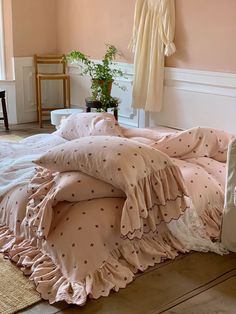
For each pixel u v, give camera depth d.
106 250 2.03
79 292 1.85
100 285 1.94
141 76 4.37
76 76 5.30
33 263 2.07
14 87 5.18
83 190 2.08
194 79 3.98
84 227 2.03
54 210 2.16
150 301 1.88
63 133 3.14
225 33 3.67
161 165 2.16
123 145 2.13
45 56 5.23
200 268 2.14
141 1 4.22
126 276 2.01
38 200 2.22
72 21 5.16
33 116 5.43
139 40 4.29
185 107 4.13
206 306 1.85
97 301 1.87
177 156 2.70
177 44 4.07
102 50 4.86
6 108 5.18
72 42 5.23
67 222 2.07
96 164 2.07
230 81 3.70
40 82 5.21
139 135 2.87
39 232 2.08
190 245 2.29
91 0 4.86
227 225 2.27
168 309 1.83
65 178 2.14
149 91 4.28
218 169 2.64
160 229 2.26
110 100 4.34
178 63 4.11
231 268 2.15
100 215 2.06
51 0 5.27
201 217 2.38
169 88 4.24
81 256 1.98
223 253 2.27
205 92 3.93
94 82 4.32
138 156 2.10
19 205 2.33
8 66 5.19
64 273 1.97
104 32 4.79
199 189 2.41
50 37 5.38
